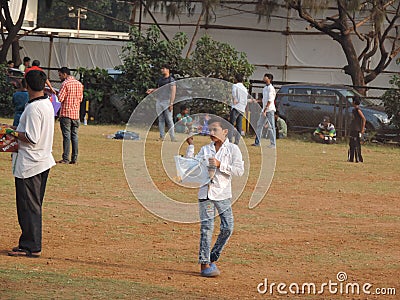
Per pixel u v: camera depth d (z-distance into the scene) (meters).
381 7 63.47
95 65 79.88
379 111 54.72
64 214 22.91
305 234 21.75
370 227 23.17
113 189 27.73
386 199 29.00
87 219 22.38
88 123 58.66
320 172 36.25
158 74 58.25
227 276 16.64
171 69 58.31
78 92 33.81
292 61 76.94
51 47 79.75
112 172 31.89
